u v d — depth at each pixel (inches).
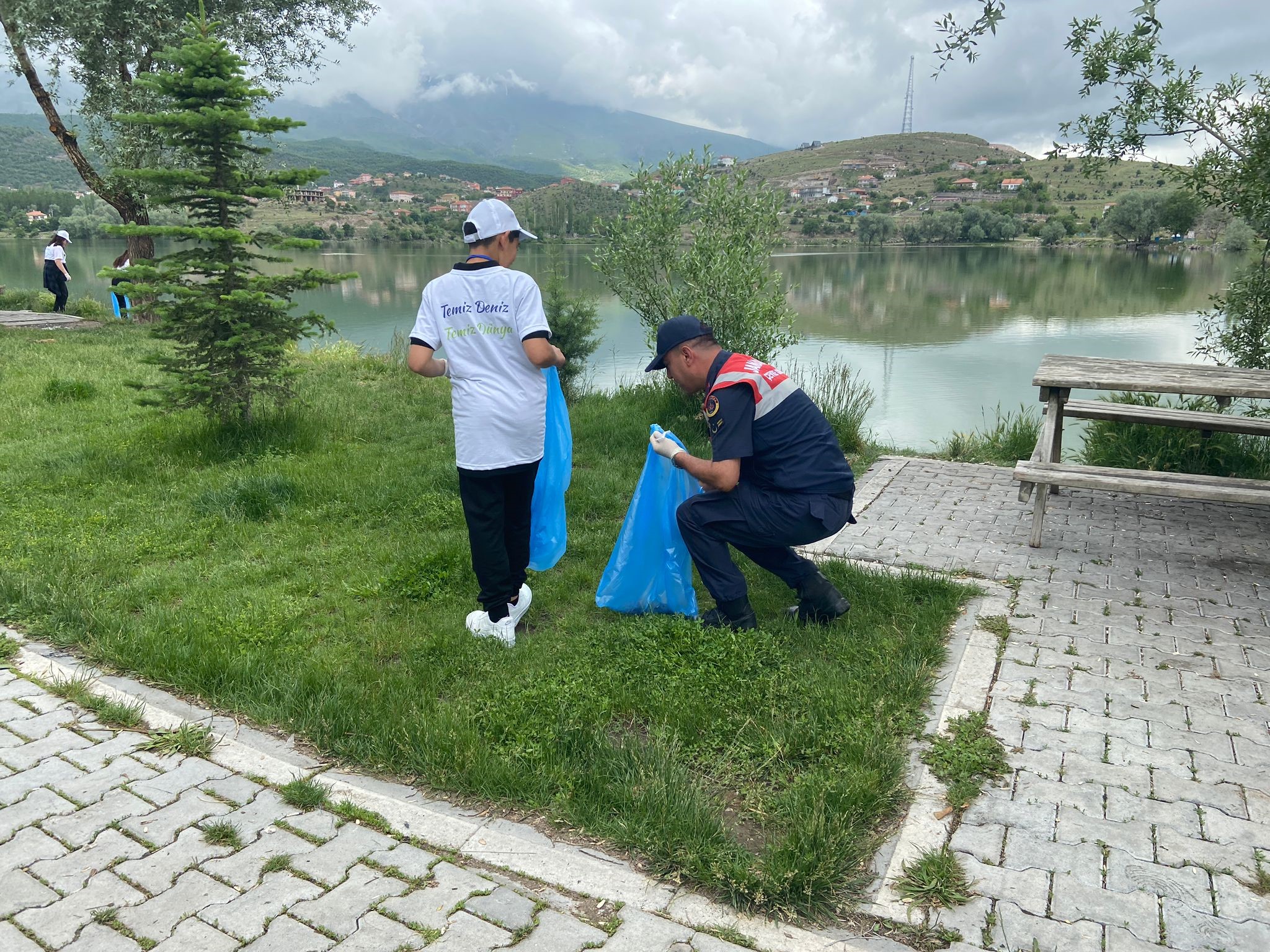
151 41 591.2
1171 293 1112.8
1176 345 676.7
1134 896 87.8
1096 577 175.3
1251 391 184.7
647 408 334.6
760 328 314.0
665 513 158.2
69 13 557.9
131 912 84.6
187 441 271.7
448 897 87.5
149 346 495.2
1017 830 98.3
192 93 255.1
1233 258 1839.3
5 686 130.6
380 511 218.4
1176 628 150.5
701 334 146.6
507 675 135.6
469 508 145.7
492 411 142.3
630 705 127.2
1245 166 258.2
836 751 114.2
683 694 127.2
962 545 194.9
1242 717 121.2
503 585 148.6
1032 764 110.7
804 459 143.7
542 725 119.5
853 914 87.0
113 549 187.8
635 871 93.3
